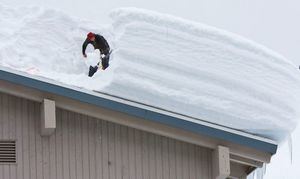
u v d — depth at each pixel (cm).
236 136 2903
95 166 2916
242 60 2939
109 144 2931
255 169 3017
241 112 2906
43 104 2845
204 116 2897
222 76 2911
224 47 2934
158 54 2873
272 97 2934
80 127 2920
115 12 2902
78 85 2908
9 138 2883
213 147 2930
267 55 2964
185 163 2950
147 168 2939
